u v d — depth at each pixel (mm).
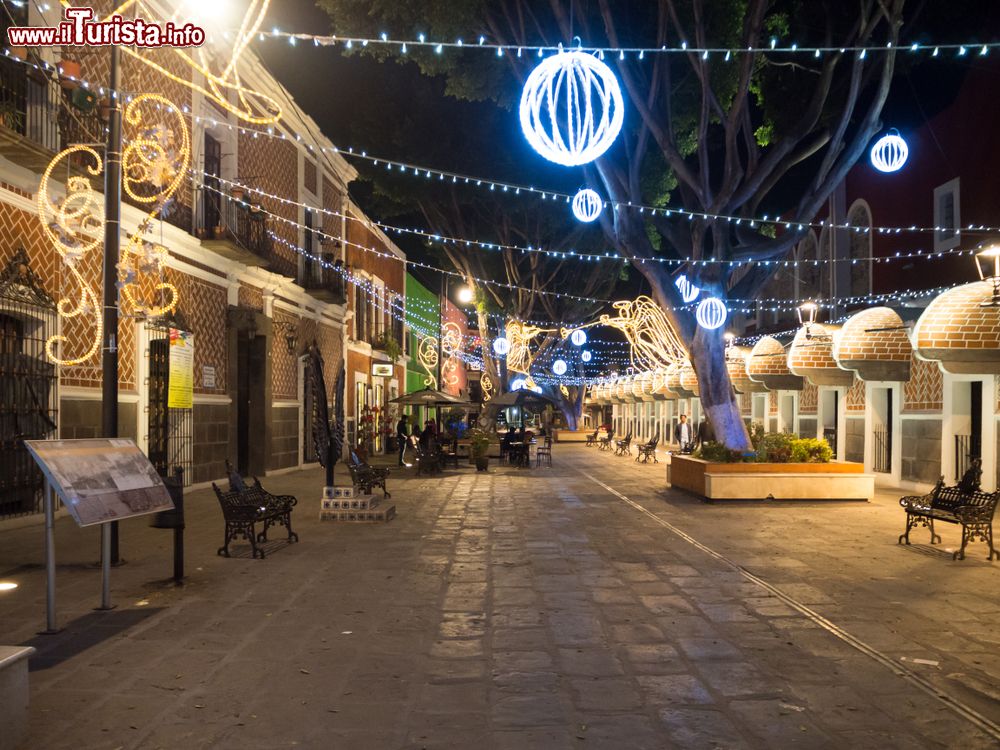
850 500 15320
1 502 10984
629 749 4082
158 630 6258
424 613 6820
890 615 6793
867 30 14320
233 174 18234
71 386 12422
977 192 16312
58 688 4953
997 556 9383
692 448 25500
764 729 4348
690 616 6750
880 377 16969
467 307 57188
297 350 23203
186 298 16141
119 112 9156
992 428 14445
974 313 12703
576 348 46156
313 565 8930
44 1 11609
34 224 11664
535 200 31094
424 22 14977
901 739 4227
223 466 17906
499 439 30984
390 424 35344
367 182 34156
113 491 6418
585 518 13062
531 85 6129
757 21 14039
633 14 15539
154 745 4121
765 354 21594
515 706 4672
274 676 5188
